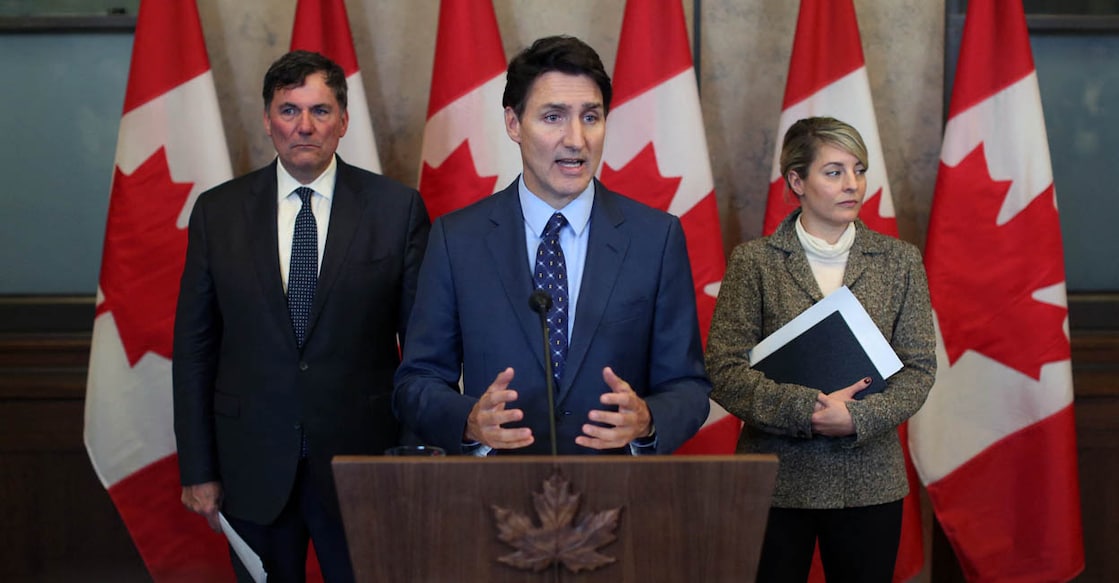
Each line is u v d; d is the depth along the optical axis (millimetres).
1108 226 3322
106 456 2910
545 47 1812
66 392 3225
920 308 2365
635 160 2973
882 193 2959
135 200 2877
